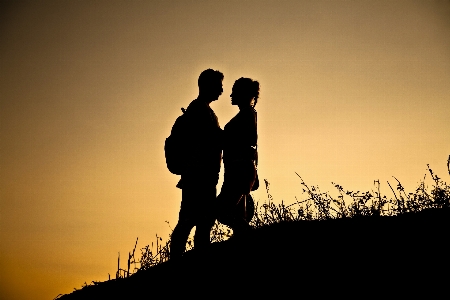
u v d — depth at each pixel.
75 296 7.28
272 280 5.78
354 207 7.14
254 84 7.71
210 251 6.92
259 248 6.52
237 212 7.46
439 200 6.77
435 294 4.87
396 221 6.35
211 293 5.94
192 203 7.23
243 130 7.44
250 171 7.36
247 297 5.62
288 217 7.43
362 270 5.50
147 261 7.75
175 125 7.50
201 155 7.34
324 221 6.84
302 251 6.15
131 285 6.89
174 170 7.50
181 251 7.17
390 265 5.46
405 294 4.97
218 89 7.61
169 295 6.24
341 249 5.97
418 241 5.76
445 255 5.39
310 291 5.39
